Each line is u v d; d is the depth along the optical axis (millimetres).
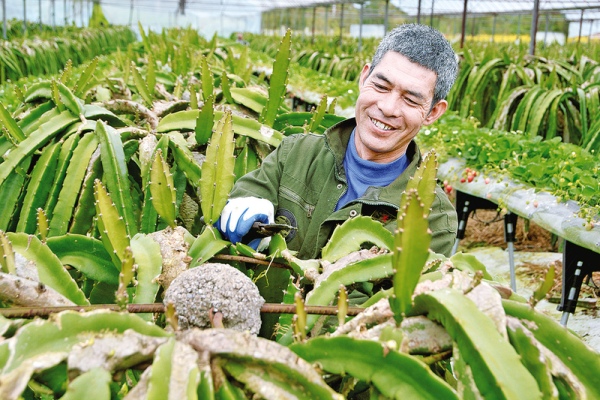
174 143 1801
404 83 1515
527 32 19922
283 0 17516
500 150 3164
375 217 1591
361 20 11234
